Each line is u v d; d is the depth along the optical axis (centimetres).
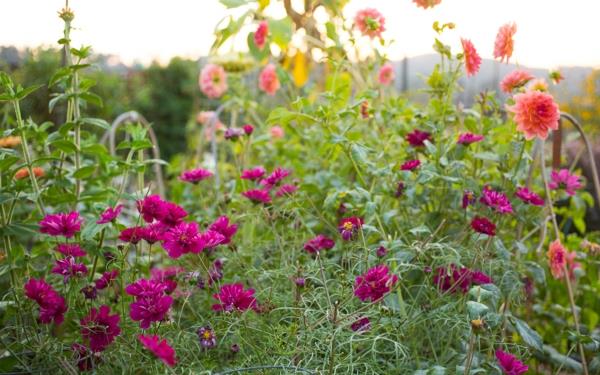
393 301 149
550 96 169
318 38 285
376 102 245
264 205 176
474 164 196
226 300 134
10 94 160
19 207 205
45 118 370
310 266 159
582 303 222
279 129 299
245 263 177
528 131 170
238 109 311
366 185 182
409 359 145
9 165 160
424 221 187
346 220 156
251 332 147
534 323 213
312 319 146
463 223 183
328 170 244
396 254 153
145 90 672
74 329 154
